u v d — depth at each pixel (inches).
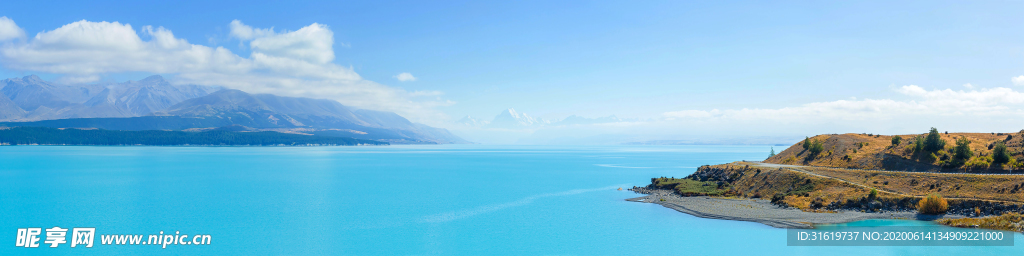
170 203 4252.0
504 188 5551.2
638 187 5246.1
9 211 3789.4
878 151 4741.6
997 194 3009.4
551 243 2778.1
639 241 2765.7
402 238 2928.2
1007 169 3595.0
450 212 3794.3
